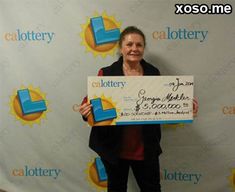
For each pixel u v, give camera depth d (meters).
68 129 1.81
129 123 1.48
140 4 1.70
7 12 1.73
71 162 1.84
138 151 1.52
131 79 1.46
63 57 1.75
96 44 1.73
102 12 1.71
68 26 1.72
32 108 1.79
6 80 1.78
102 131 1.50
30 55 1.75
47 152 1.83
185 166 1.82
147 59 1.74
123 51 1.48
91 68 1.75
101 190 1.85
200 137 1.79
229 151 1.79
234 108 1.75
